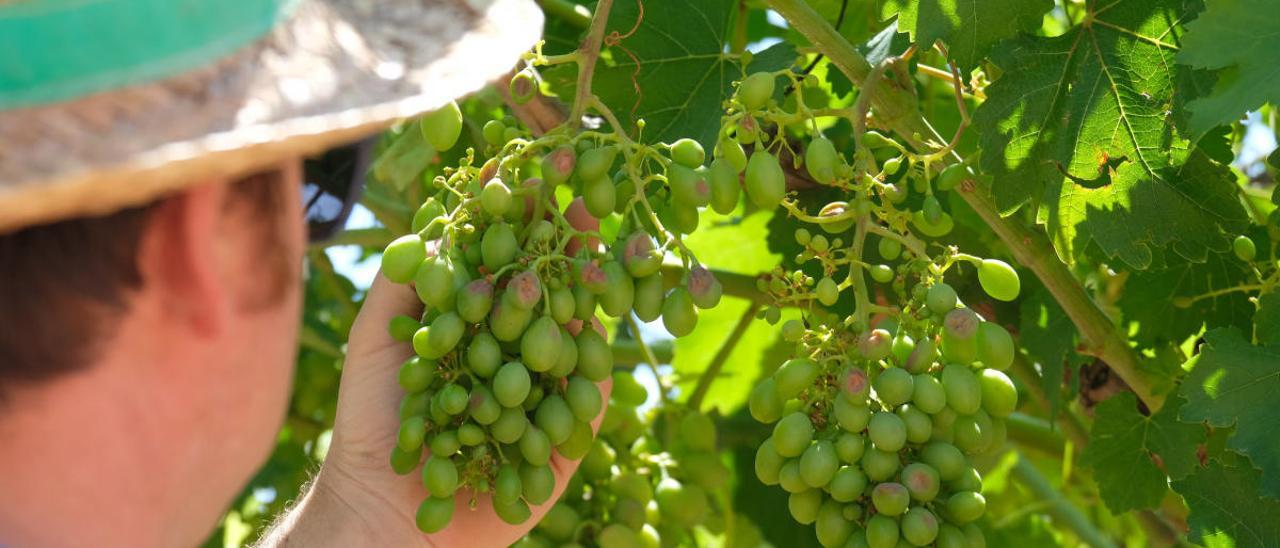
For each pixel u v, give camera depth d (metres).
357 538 0.72
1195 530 0.79
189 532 0.55
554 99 0.86
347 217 0.67
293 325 0.56
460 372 0.65
